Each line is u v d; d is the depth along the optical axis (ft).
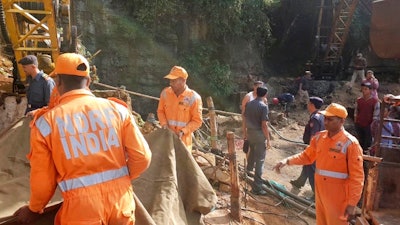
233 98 62.13
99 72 57.67
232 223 17.49
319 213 15.12
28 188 10.21
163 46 59.98
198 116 16.87
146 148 7.84
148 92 59.77
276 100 51.39
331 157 14.26
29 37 25.50
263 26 67.67
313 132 21.59
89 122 7.38
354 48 73.20
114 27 57.72
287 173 28.58
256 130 21.95
